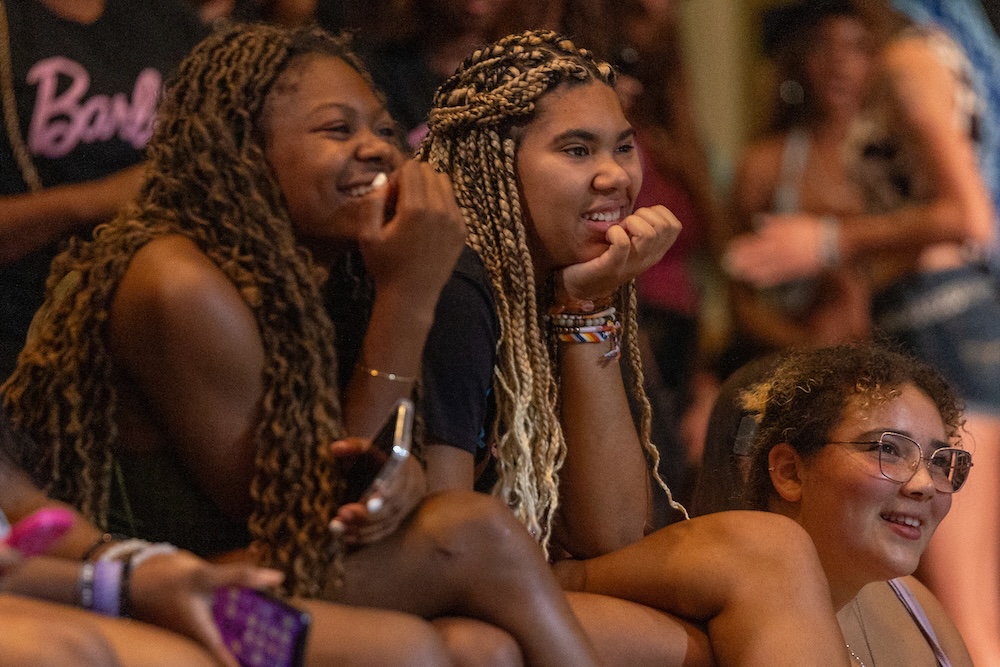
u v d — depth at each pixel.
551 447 5.18
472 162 5.27
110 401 4.40
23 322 5.89
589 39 8.48
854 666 5.76
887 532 5.42
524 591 4.30
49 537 3.71
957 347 9.19
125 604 3.82
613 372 5.33
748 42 9.97
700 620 5.06
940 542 8.66
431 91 7.59
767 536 5.04
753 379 6.11
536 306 5.24
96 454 4.44
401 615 4.05
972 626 8.59
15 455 4.39
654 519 7.14
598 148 5.20
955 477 5.48
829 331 9.40
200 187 4.54
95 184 5.91
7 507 4.28
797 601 4.89
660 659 4.89
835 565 5.50
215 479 4.37
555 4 8.17
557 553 5.57
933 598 6.39
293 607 3.78
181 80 4.76
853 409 5.45
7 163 6.06
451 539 4.28
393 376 4.40
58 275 4.78
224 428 4.30
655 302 9.12
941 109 9.34
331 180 4.56
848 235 9.41
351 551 4.31
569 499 5.37
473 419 4.77
